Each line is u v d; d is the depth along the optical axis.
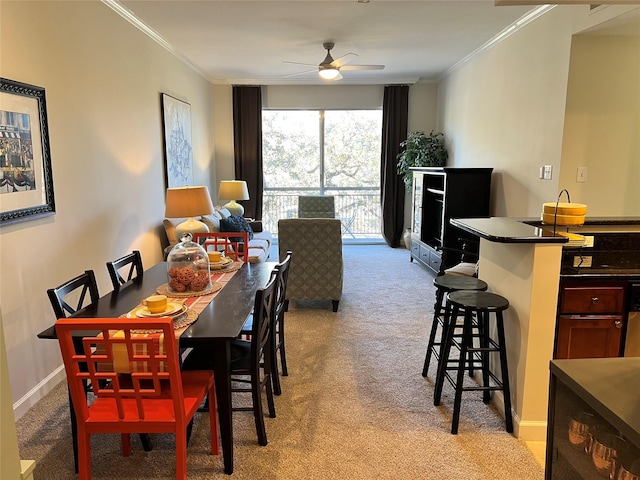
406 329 3.75
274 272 2.29
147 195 4.25
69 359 1.61
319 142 7.35
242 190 6.22
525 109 4.06
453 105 6.21
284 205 7.56
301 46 4.85
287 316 4.07
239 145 7.04
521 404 2.26
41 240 2.63
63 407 2.52
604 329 2.36
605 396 0.99
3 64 2.31
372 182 7.54
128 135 3.83
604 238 2.72
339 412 2.50
